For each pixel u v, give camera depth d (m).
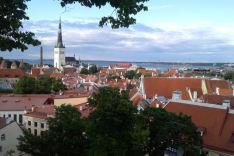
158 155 35.53
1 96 80.94
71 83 154.25
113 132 33.03
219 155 39.62
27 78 109.50
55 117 46.78
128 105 32.94
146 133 31.66
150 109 39.88
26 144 39.72
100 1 18.36
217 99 62.94
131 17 21.28
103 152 31.38
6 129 46.62
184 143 35.53
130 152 33.28
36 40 20.36
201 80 95.88
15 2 18.39
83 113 61.09
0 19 18.69
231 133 40.50
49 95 87.00
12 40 19.47
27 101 77.00
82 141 40.47
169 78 95.94
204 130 43.59
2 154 45.97
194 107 49.12
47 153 39.62
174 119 37.34
